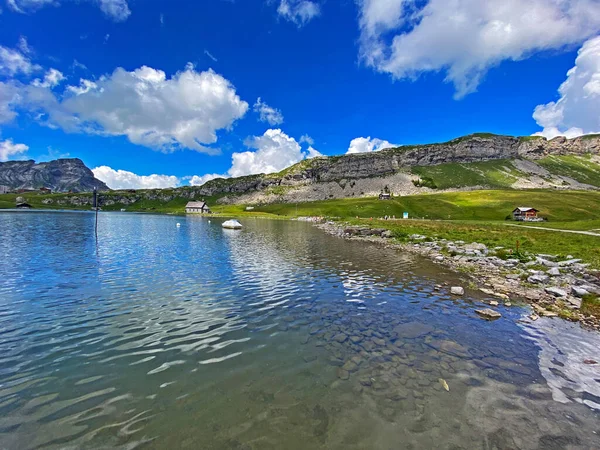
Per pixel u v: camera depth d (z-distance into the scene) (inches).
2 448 277.6
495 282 934.4
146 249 1534.2
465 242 1722.4
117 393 367.2
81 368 424.5
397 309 692.7
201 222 4527.6
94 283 873.5
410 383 394.3
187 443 287.4
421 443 290.2
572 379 409.1
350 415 330.0
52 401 349.7
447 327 589.6
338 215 6614.2
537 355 476.4
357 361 452.4
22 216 4284.0
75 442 287.1
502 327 589.9
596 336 551.2
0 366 425.7
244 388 380.5
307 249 1663.4
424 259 1346.0
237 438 294.5
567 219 4950.8
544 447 287.4
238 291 824.3
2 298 723.4
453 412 336.5
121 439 291.7
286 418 324.8
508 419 326.6
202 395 365.7
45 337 523.8
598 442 294.4
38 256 1250.0
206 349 488.1
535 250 1397.6
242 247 1711.4
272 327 582.6
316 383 393.1
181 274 1006.4
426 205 6707.7
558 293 788.0
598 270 942.4
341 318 634.8
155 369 424.8
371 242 2036.2
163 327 575.2
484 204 6373.0
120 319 610.2
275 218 6589.6
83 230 2442.2
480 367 437.7
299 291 831.7
